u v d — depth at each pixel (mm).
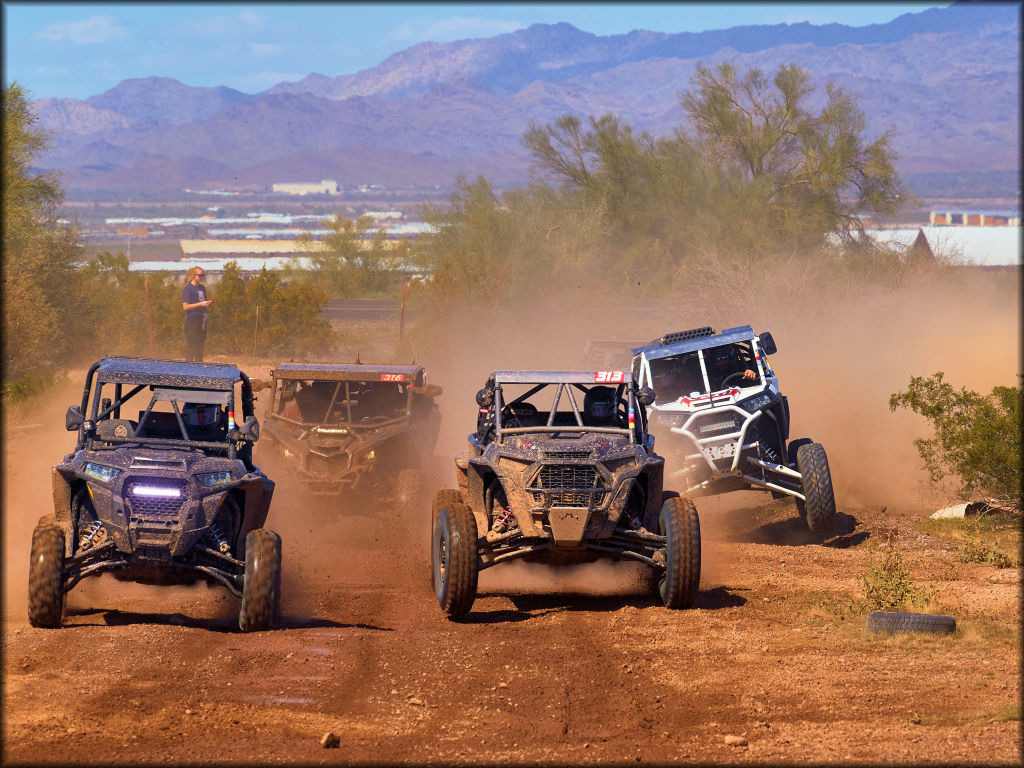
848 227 176750
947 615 33688
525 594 38094
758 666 28781
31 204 107062
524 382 38875
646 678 27844
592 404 39344
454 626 33344
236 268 128875
